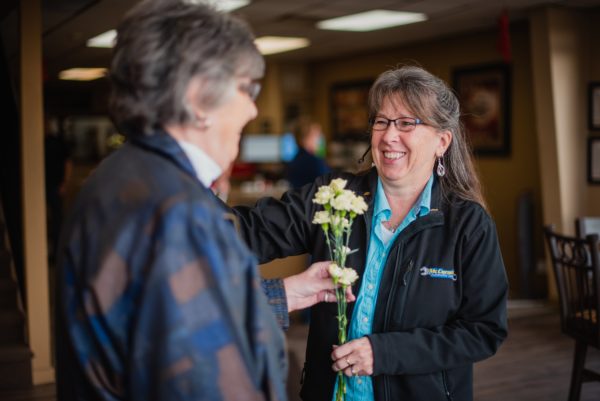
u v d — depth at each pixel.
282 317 1.26
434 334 1.45
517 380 4.29
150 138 0.99
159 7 0.99
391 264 1.51
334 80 10.59
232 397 0.88
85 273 0.91
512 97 7.36
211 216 0.93
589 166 6.36
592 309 3.25
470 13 6.56
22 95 4.36
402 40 8.53
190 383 0.86
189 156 1.02
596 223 3.88
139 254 0.90
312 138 6.25
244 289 0.96
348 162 9.88
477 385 4.20
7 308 4.77
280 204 1.66
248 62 1.02
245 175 10.69
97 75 12.52
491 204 7.65
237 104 1.03
